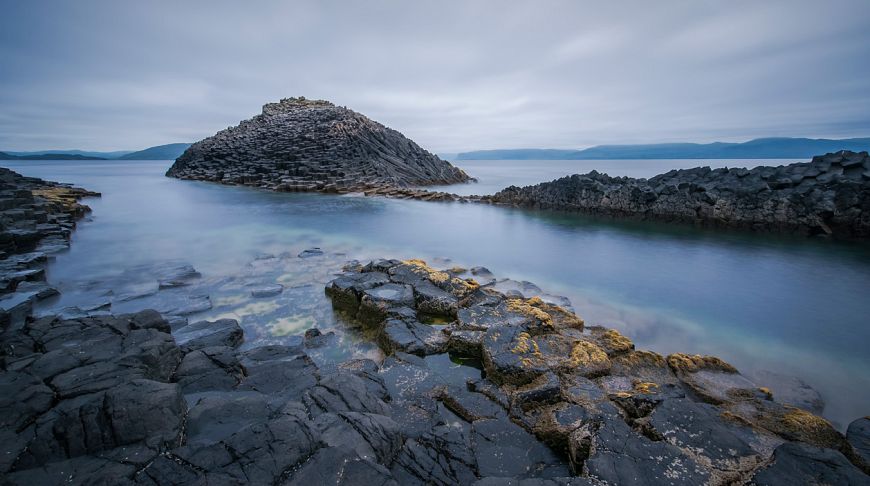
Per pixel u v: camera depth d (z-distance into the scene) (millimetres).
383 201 37625
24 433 4828
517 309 10328
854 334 11055
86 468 4367
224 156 66250
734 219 23656
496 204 35375
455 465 5457
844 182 20719
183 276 14367
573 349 8656
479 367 8734
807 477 4809
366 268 14414
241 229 24141
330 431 5152
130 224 25312
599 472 5051
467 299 11461
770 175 24641
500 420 6641
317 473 4359
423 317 11039
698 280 15336
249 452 4566
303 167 51750
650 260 18031
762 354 10008
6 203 21469
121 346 7582
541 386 7270
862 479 4684
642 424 6105
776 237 21812
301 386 7027
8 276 12508
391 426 5480
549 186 33156
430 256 18328
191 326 9789
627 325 11438
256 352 8602
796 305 13016
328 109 71188
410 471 5184
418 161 67500
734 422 6379
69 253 17953
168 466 4379
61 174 85250
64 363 6746
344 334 10352
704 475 4992
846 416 7730
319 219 27906
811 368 9430
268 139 65312
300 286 13609
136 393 5223
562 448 6113
